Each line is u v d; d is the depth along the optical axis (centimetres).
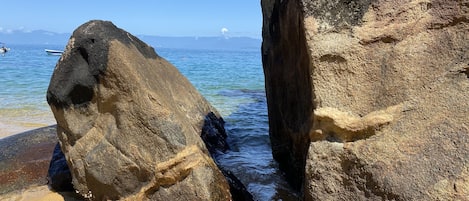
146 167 338
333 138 279
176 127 341
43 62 2806
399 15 272
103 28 373
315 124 285
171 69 571
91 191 370
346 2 279
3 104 993
